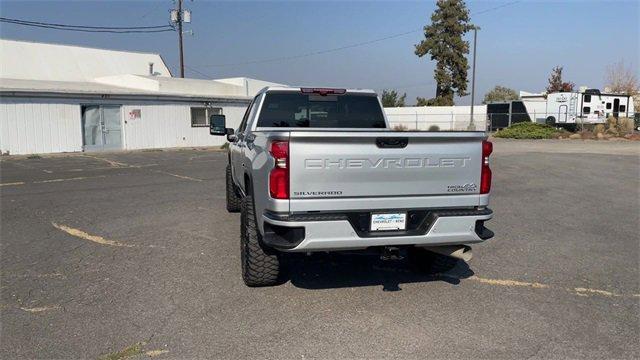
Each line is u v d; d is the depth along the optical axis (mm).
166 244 6543
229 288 4926
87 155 21703
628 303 4641
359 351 3666
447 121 49531
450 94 55719
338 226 4117
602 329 4074
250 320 4188
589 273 5492
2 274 5320
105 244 6547
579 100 36094
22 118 21359
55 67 30547
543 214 8664
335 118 6355
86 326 4062
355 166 4160
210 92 31500
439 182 4379
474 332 3994
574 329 4066
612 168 15781
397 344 3781
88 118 23625
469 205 4496
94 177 13781
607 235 7199
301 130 4168
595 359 3586
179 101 27156
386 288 4977
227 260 5844
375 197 4246
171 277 5242
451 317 4277
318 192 4125
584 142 29875
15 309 4398
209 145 28844
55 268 5535
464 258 4652
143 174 14539
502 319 4246
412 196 4332
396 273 5445
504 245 6621
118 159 19797
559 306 4551
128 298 4656
